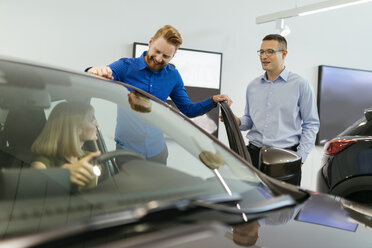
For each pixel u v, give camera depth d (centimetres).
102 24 416
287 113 244
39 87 94
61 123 88
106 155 88
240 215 77
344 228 80
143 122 103
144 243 61
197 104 210
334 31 534
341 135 239
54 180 74
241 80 483
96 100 101
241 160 105
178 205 75
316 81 527
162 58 187
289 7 503
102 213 68
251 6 484
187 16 454
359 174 223
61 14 401
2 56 102
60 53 402
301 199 94
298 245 69
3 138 80
